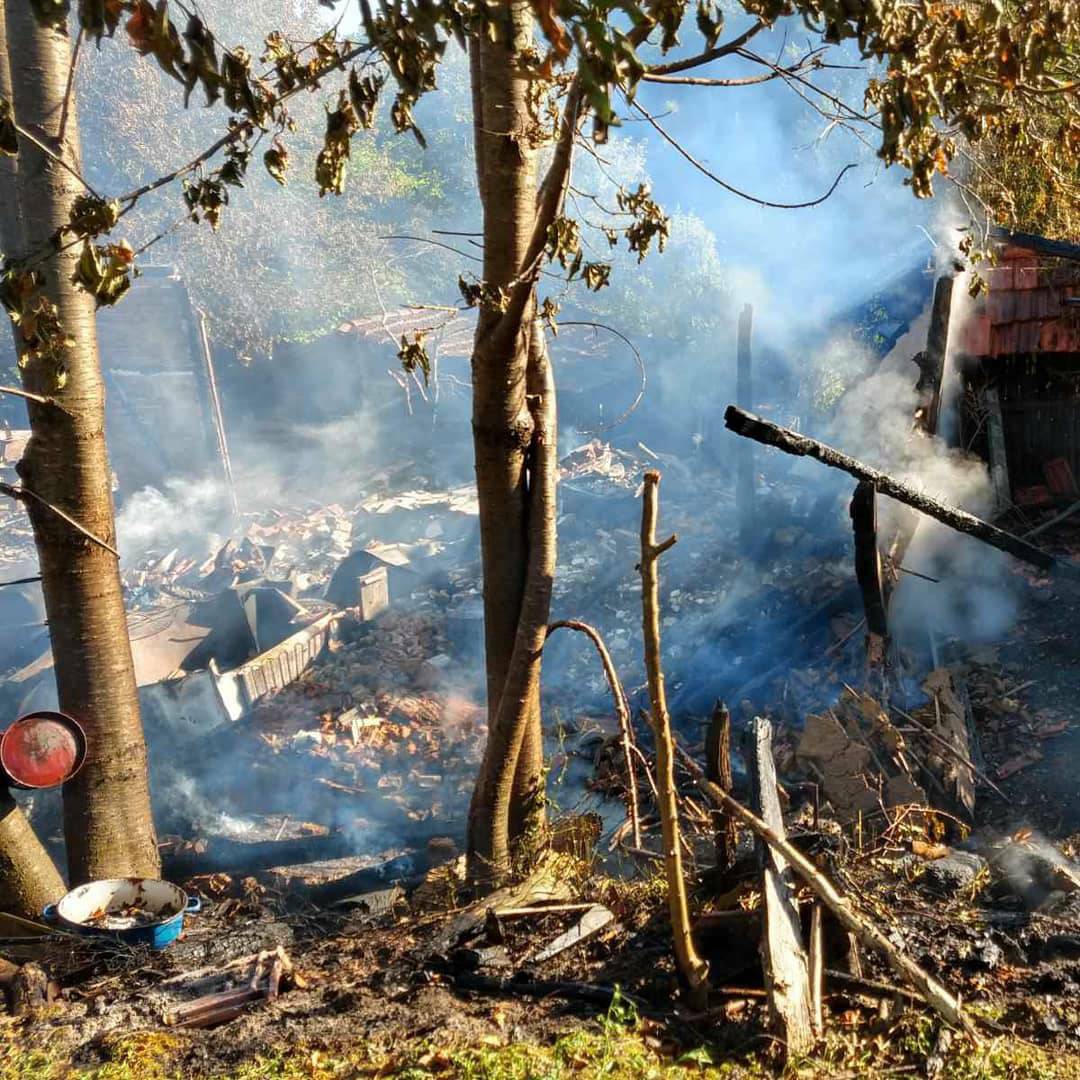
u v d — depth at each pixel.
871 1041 4.59
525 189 6.03
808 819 7.17
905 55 4.36
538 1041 4.77
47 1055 5.12
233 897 8.08
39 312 5.13
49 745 6.83
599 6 2.93
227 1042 5.04
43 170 6.51
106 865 7.22
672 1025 4.82
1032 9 4.72
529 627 6.64
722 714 5.58
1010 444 12.72
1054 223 12.29
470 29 3.71
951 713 8.25
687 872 6.09
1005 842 6.95
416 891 7.24
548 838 7.05
